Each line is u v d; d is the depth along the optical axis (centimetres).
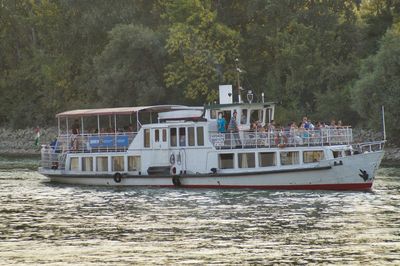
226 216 15238
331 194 17938
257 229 13850
